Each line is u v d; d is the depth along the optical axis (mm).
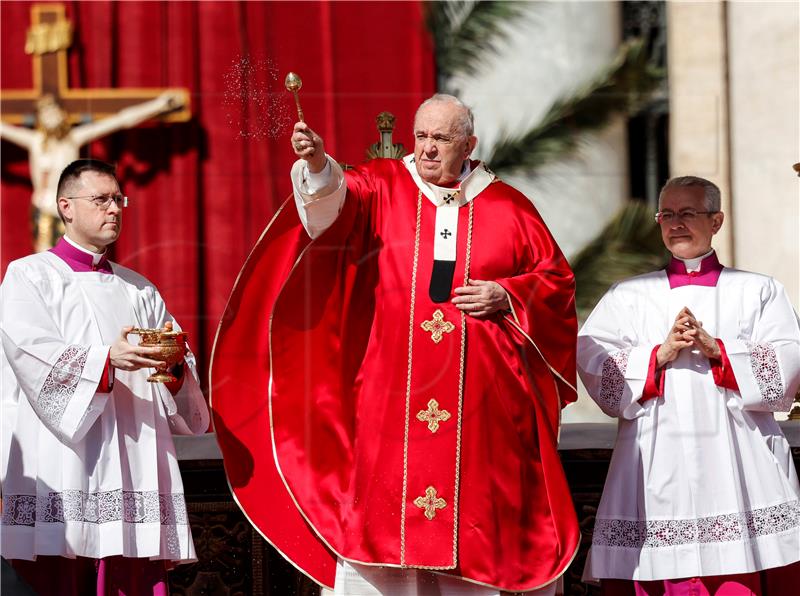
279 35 22125
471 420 18094
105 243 18891
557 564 18062
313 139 17422
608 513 18969
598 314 19828
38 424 18266
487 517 17984
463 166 18922
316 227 18094
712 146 20609
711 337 18891
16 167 21000
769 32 20750
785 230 20453
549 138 20734
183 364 18750
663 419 18922
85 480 18016
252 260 18625
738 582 18609
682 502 18688
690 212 19547
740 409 18953
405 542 17922
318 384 18641
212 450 19922
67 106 21000
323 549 18453
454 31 21812
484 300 18078
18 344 18078
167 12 22281
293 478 18500
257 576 19938
